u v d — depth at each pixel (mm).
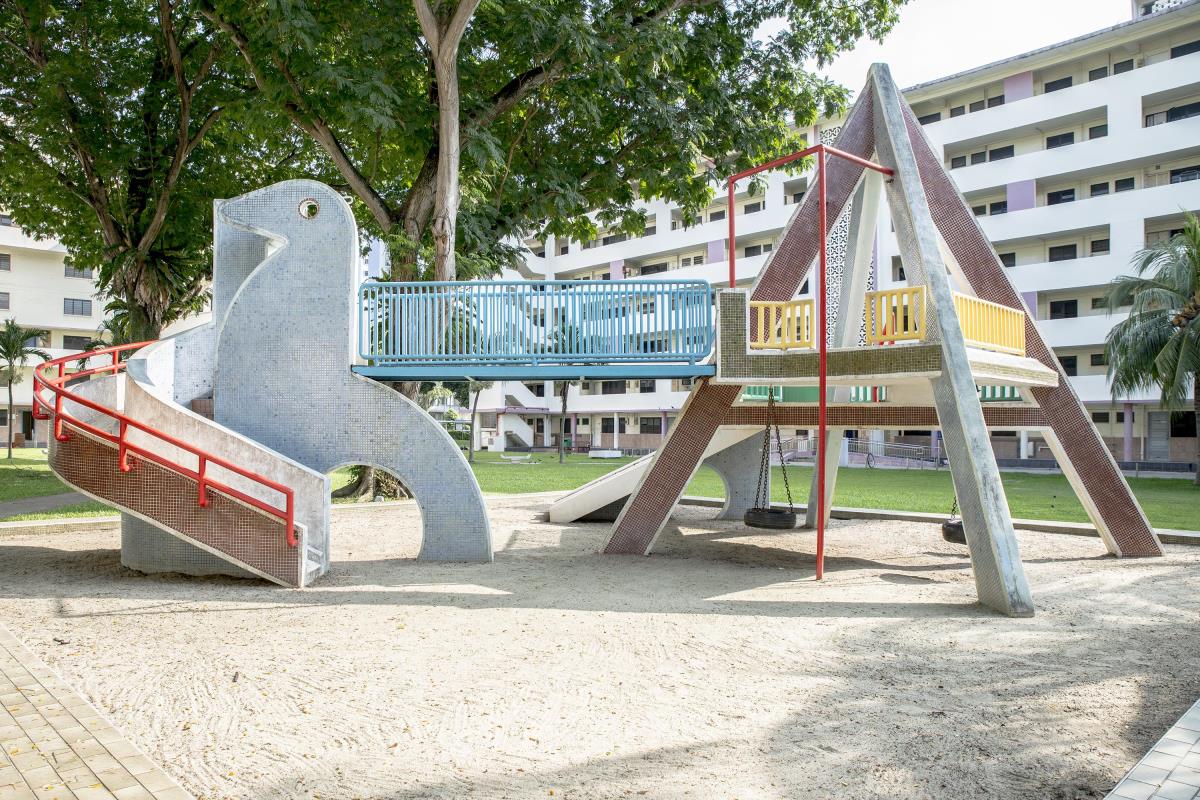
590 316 11719
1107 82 38594
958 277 12492
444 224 15102
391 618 7953
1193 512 18531
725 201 53844
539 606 8602
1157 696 5656
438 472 11648
